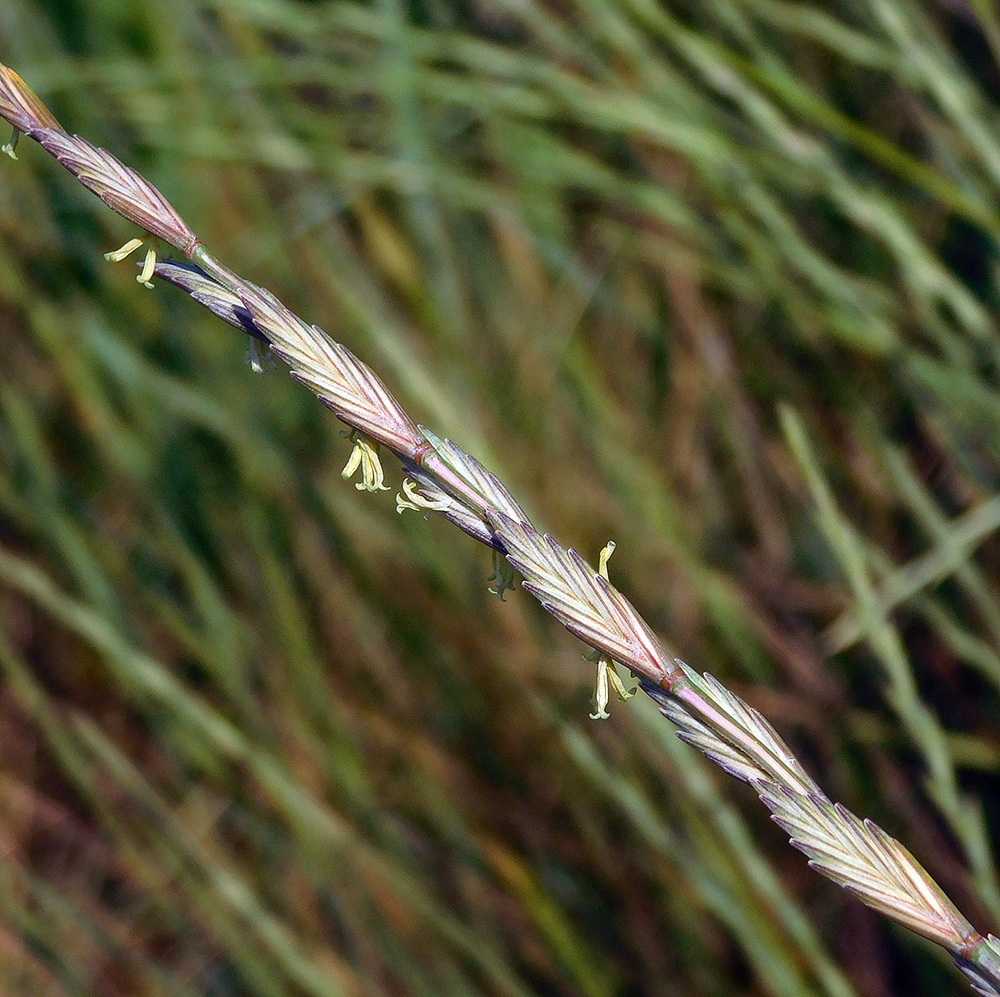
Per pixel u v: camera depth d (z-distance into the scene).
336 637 1.29
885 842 0.52
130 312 1.36
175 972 1.28
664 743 0.94
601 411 1.27
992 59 1.19
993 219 0.98
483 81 1.18
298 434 1.31
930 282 1.02
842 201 1.03
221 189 1.36
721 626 1.18
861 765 1.15
